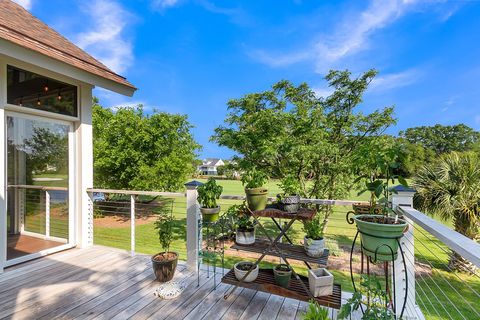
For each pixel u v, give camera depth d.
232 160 7.00
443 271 4.91
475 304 3.85
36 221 3.57
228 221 2.64
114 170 8.50
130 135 8.34
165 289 2.47
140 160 8.27
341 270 4.97
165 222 3.05
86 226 3.83
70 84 3.71
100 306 2.26
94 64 3.81
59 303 2.30
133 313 2.16
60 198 3.78
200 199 2.79
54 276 2.83
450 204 4.85
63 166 3.74
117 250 3.68
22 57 2.78
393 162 1.80
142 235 6.80
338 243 6.49
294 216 2.23
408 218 1.88
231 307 2.27
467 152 5.25
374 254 1.72
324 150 5.86
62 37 4.14
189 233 3.04
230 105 7.02
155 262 2.69
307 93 7.17
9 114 3.08
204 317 2.12
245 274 2.32
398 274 2.06
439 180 4.99
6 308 2.21
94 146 8.30
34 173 3.49
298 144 5.76
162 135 8.64
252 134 6.34
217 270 3.02
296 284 2.26
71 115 3.72
